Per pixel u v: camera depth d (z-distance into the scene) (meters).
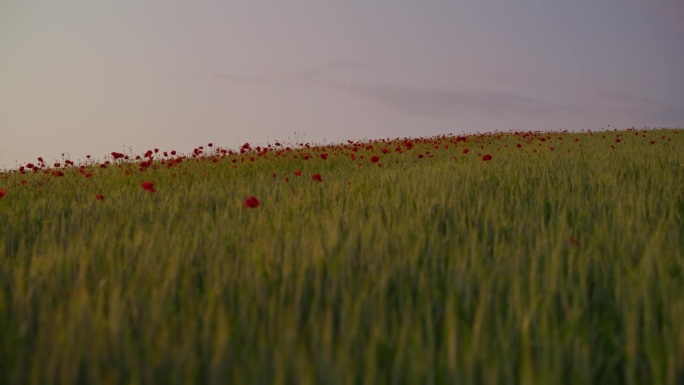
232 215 6.02
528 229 4.75
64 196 9.21
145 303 3.07
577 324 2.81
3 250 4.57
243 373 2.31
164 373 2.39
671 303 2.97
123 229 5.58
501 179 8.17
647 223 4.89
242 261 3.88
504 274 3.56
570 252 3.84
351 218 5.04
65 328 2.75
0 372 2.51
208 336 2.56
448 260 4.01
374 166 12.53
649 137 21.78
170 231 5.31
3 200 8.79
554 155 12.38
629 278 3.31
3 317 2.91
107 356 2.47
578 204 6.02
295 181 9.32
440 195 6.18
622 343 2.81
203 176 11.86
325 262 3.72
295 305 3.02
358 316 2.75
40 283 3.46
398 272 3.60
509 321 2.78
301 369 2.23
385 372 2.46
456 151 16.42
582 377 2.31
